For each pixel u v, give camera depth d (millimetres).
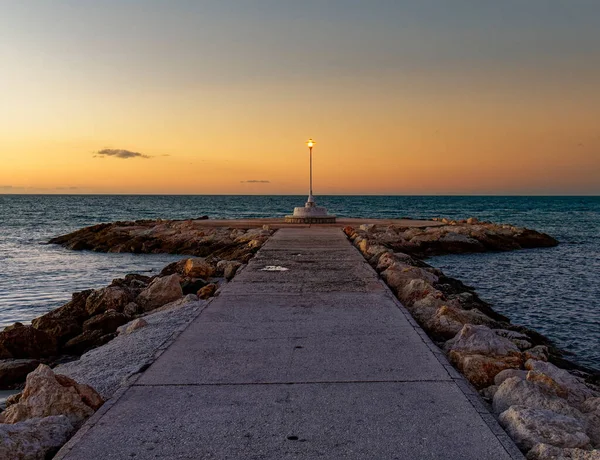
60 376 4613
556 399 4316
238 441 3709
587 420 4184
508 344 6270
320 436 3781
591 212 96750
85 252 29203
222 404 4383
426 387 4762
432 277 14680
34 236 41406
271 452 3545
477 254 27938
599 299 15711
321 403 4387
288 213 91062
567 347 10766
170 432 3865
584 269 22359
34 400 4348
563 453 3402
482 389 5090
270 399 4480
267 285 10156
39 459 3600
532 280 19391
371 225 28844
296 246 17719
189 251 27250
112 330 9562
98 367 6195
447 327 7352
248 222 37094
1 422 4391
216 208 116750
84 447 3643
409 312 8312
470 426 3945
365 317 7504
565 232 46719
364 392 4637
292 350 5902
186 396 4566
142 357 6414
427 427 3928
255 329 6828
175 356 5684
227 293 9359
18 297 16328
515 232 33938
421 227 33594
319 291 9547
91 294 11234
